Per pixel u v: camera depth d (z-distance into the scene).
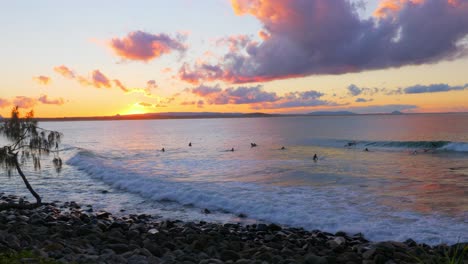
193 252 11.21
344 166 35.00
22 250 9.21
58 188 26.62
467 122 132.25
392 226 15.30
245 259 9.75
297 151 51.91
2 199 22.64
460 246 11.42
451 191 22.45
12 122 16.52
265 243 13.20
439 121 151.12
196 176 29.38
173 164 38.34
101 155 49.88
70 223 15.50
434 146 51.66
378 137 71.69
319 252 11.57
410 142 54.19
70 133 141.50
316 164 36.75
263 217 17.69
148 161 41.91
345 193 22.05
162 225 15.81
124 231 14.10
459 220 15.96
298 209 18.22
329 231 15.20
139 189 25.02
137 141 86.44
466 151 47.59
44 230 12.95
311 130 112.19
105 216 17.78
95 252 10.22
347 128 116.50
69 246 10.27
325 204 19.19
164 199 22.23
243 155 47.47
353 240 13.62
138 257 9.57
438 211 17.56
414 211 17.62
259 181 26.70
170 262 9.48
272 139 78.81
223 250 10.94
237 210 19.05
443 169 32.28
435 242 13.36
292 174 30.11
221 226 15.86
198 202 20.95
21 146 17.11
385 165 35.44
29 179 30.84
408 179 27.17
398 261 10.24
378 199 20.31
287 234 14.66
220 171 32.41
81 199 22.80
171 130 156.62
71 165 40.06
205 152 53.50
